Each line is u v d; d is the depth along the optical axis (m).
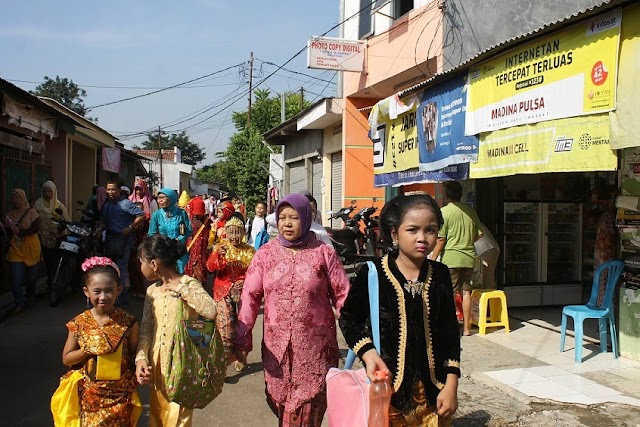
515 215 8.46
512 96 5.66
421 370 2.68
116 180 8.76
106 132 16.53
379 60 12.32
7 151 9.95
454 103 6.71
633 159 5.76
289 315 3.35
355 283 2.83
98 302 3.33
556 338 6.84
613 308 6.02
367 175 14.41
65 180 14.17
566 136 4.98
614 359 5.95
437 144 7.13
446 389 2.63
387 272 2.76
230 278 5.86
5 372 5.71
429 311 2.71
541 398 4.88
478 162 6.29
